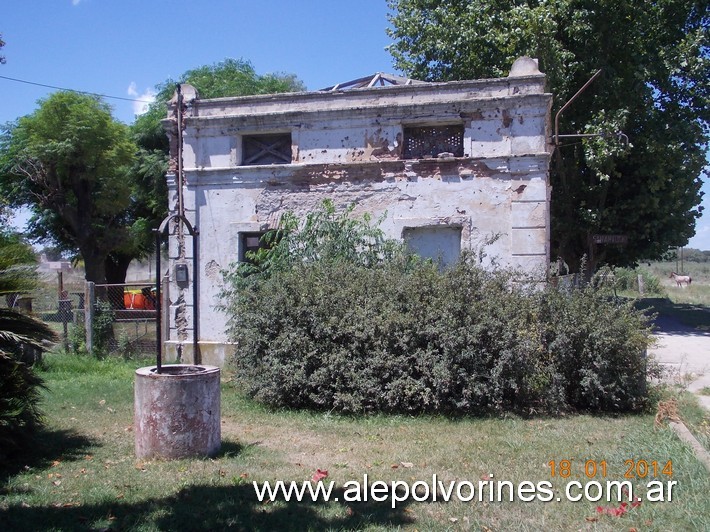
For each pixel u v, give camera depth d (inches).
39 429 267.3
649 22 767.7
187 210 466.3
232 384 375.9
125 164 1104.2
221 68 1470.2
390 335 316.5
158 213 1241.4
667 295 1483.8
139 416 241.1
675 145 732.7
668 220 791.7
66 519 176.7
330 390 319.3
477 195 415.5
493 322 307.0
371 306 322.3
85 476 217.5
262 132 458.3
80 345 507.5
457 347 306.2
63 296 585.3
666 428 274.4
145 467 225.6
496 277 335.6
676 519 174.9
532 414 311.1
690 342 647.1
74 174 1072.2
